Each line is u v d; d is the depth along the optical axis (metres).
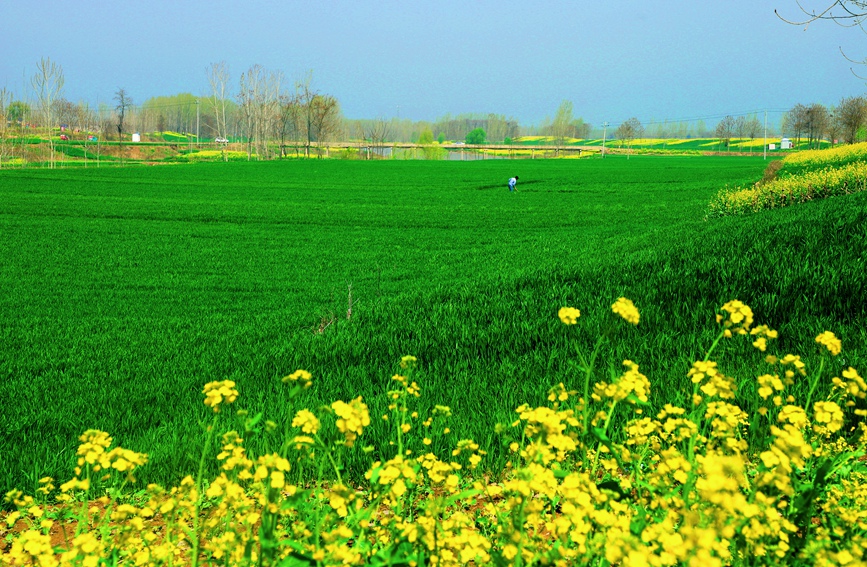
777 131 187.62
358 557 2.21
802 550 2.15
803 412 2.35
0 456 5.88
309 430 2.32
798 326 7.05
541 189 57.97
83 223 34.12
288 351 9.30
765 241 10.98
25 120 115.44
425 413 5.82
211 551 2.79
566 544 2.38
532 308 9.52
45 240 28.28
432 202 48.00
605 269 11.37
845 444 3.53
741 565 2.17
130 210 40.16
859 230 10.41
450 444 5.06
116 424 6.99
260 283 19.56
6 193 48.09
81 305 16.23
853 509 2.68
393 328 9.62
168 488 4.96
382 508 4.01
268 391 7.58
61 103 145.25
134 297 17.42
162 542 3.73
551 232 31.34
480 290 11.62
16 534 4.40
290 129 142.88
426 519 2.31
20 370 9.77
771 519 1.98
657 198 47.88
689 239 14.73
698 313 8.04
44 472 5.27
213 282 19.77
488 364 7.78
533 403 6.08
